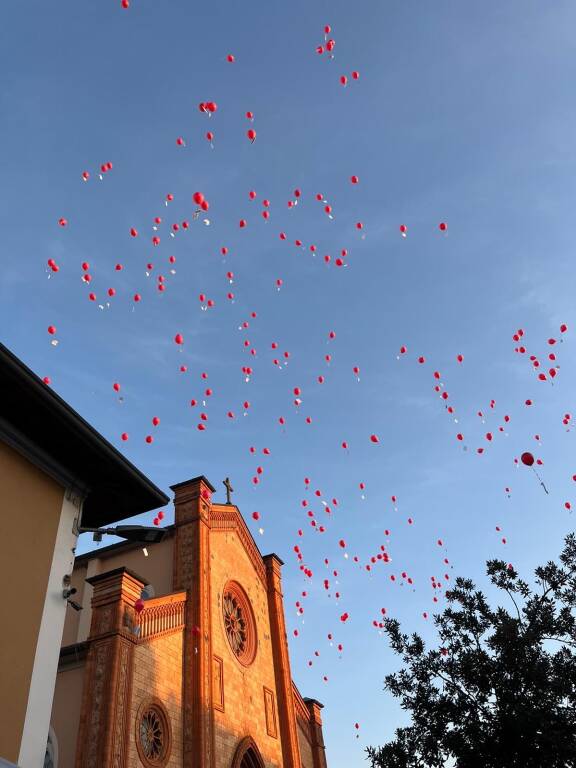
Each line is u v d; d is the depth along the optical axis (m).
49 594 9.64
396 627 14.63
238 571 26.98
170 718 18.70
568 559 14.30
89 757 15.21
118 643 17.22
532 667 12.80
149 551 24.64
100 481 11.40
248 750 22.47
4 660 8.55
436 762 12.73
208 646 21.59
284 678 27.23
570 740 11.84
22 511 9.70
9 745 8.15
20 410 9.77
